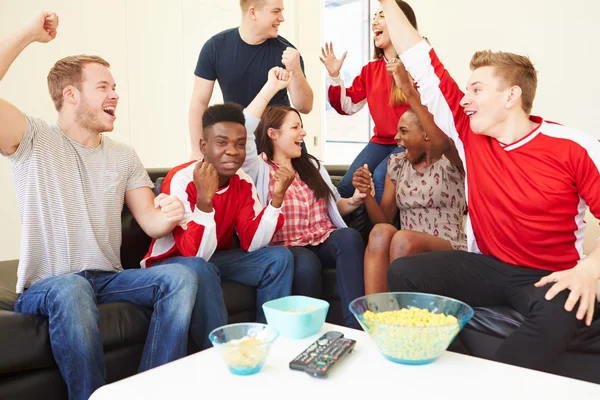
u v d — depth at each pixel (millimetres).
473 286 1668
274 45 2580
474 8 3773
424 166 2143
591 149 1534
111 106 1702
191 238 1734
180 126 4375
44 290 1394
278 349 1146
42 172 1569
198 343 1634
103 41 3729
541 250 1627
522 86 1609
